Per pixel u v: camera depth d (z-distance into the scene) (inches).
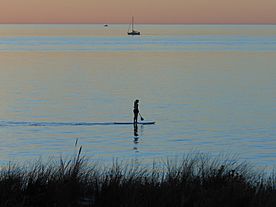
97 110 4407.0
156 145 2815.0
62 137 3125.0
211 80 7062.0
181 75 7751.0
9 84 6373.0
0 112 4197.8
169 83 6673.2
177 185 668.7
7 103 4729.3
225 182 695.1
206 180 706.2
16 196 639.1
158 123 3747.5
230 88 6166.3
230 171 736.3
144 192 648.4
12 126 3560.5
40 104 4697.3
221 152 2529.5
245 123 3764.8
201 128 3516.2
